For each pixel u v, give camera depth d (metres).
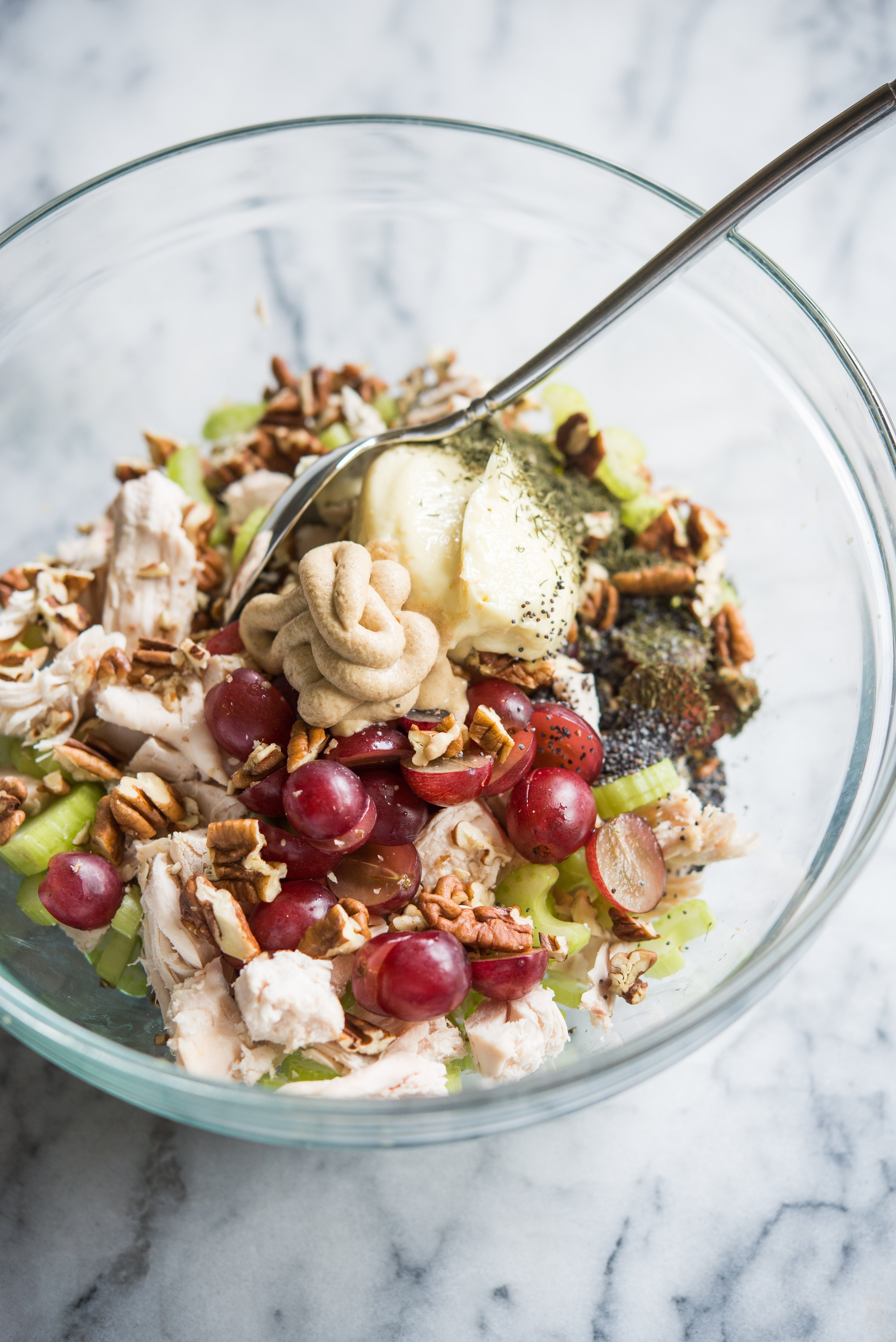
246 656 0.50
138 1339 0.47
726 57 0.61
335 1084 0.45
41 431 0.55
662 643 0.52
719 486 0.55
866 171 0.59
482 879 0.48
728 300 0.52
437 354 0.57
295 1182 0.48
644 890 0.48
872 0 0.61
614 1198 0.48
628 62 0.61
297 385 0.56
